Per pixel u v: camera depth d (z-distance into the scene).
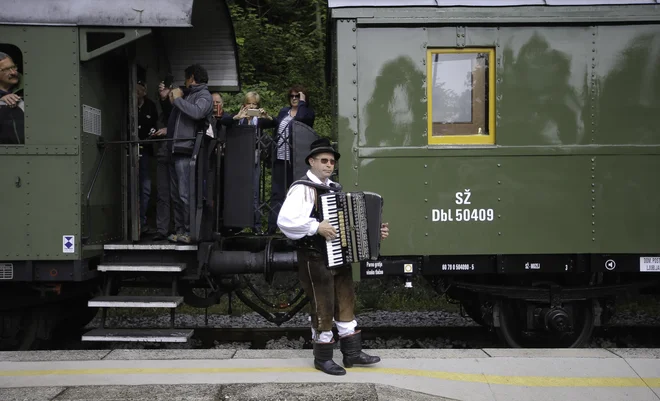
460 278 5.82
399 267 5.27
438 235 5.22
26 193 5.16
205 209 5.63
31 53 5.18
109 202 5.87
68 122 5.20
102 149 5.63
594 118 5.22
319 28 13.89
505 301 5.73
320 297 4.09
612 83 5.23
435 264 5.30
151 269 5.28
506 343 5.74
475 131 5.31
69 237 5.16
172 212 6.26
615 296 5.71
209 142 5.69
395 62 5.25
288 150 6.01
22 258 5.14
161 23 5.21
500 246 5.21
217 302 5.80
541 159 5.21
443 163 5.23
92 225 5.43
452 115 5.30
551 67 5.23
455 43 5.23
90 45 5.59
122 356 4.47
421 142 5.25
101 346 6.25
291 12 14.94
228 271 5.51
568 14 5.19
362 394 3.69
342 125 5.25
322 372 4.09
